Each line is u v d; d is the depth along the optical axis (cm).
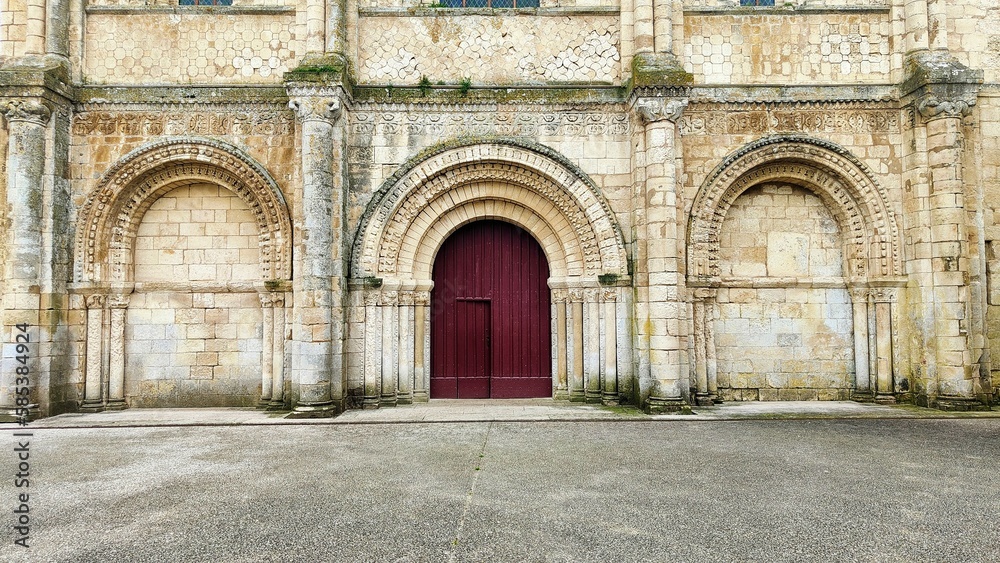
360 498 727
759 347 1452
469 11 1439
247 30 1412
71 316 1351
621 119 1420
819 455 932
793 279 1453
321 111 1278
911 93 1377
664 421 1211
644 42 1352
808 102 1414
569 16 1447
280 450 980
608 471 843
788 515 665
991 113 1433
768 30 1446
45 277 1296
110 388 1378
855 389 1443
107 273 1389
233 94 1377
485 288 1539
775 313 1457
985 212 1427
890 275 1404
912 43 1407
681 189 1356
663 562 546
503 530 623
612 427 1152
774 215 1480
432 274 1528
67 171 1358
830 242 1484
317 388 1253
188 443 1038
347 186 1376
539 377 1520
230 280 1416
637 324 1350
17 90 1264
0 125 1320
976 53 1435
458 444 1016
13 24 1346
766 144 1398
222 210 1431
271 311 1384
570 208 1427
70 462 910
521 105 1415
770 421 1212
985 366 1370
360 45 1430
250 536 611
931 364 1351
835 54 1444
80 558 561
